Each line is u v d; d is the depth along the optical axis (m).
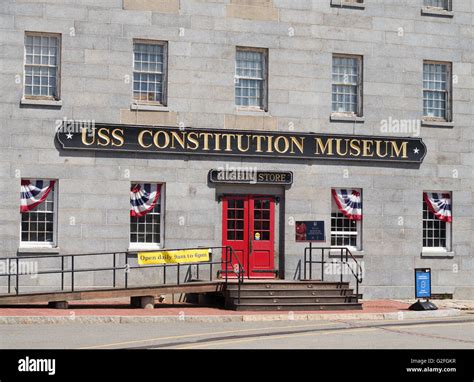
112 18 27.23
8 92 26.19
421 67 30.38
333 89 29.56
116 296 24.55
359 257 29.27
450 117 30.66
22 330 19.94
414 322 23.06
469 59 30.80
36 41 26.73
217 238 27.94
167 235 27.41
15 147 26.17
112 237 26.88
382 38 29.97
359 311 25.06
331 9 29.45
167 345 17.45
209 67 28.11
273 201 28.64
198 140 27.72
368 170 29.55
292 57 28.94
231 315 23.02
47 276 26.25
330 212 29.06
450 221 30.48
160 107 27.48
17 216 26.06
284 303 25.12
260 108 28.73
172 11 27.81
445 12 30.69
